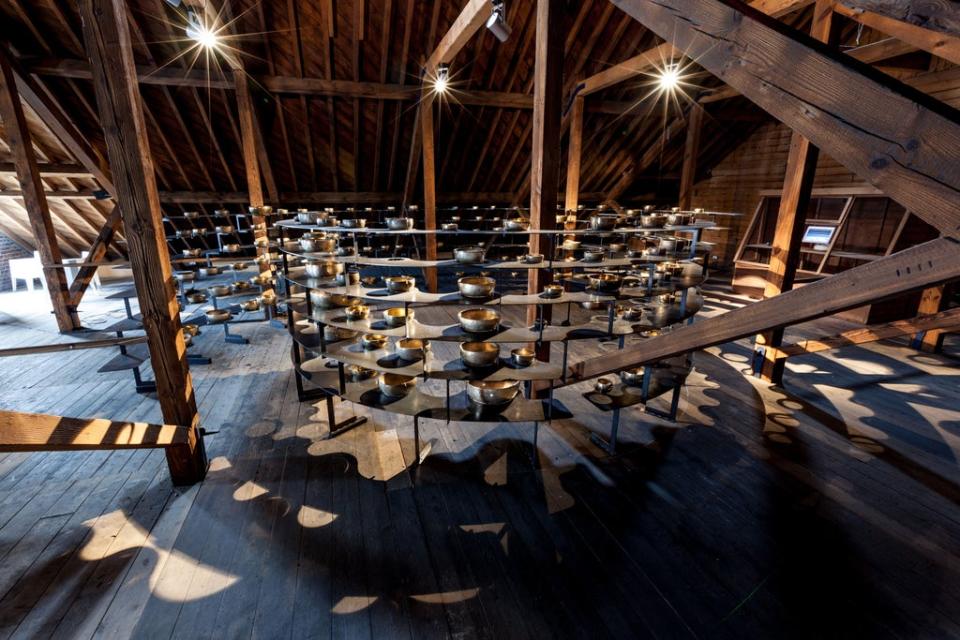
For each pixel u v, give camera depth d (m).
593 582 1.88
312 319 2.68
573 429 3.09
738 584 1.87
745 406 3.42
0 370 4.09
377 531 2.15
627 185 8.40
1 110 4.54
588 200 8.85
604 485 2.50
